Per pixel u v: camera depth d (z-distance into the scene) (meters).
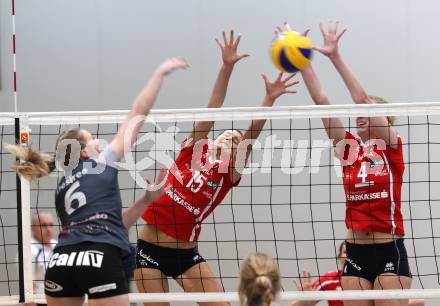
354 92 14.30
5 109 22.38
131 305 17.89
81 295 11.45
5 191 21.80
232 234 21.91
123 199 21.30
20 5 22.44
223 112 14.52
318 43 21.44
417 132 21.16
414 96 21.14
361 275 14.40
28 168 11.56
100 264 10.96
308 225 21.58
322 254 21.53
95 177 11.54
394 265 14.22
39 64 22.38
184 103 21.88
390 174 14.36
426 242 21.20
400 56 21.22
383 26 21.27
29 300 14.79
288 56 13.18
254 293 9.84
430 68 21.08
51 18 22.36
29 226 14.81
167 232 14.88
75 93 22.25
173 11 22.00
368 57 21.31
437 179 21.08
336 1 21.38
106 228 11.26
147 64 22.02
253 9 21.70
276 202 21.64
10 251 21.97
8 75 22.41
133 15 22.11
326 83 21.33
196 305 21.42
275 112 14.42
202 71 21.84
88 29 22.25
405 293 13.88
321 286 16.67
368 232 14.30
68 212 11.50
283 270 21.61
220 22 21.81
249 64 21.67
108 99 22.11
